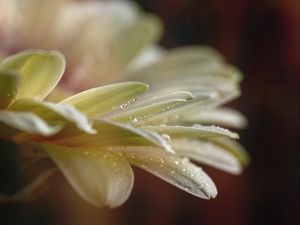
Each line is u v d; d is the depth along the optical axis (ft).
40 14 0.96
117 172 0.49
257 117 1.36
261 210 1.35
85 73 0.96
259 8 1.35
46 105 0.47
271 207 1.35
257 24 1.36
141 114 0.51
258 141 1.35
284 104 1.36
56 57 0.51
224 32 1.38
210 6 1.37
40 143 0.52
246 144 1.35
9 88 0.47
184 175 0.51
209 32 1.39
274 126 1.35
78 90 0.95
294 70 1.35
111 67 0.96
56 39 0.97
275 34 1.35
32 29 0.96
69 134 0.50
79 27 0.98
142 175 1.32
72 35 0.97
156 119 0.56
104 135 0.50
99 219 1.27
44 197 1.19
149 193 1.32
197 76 0.84
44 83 0.51
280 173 1.35
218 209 1.34
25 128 0.43
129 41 0.97
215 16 1.37
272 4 1.33
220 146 0.71
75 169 0.49
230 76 0.82
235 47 1.38
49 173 0.58
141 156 0.52
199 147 0.65
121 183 0.48
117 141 0.51
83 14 0.99
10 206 0.66
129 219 1.31
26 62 0.50
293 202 1.35
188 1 1.38
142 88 0.51
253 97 1.36
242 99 1.36
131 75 0.94
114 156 0.51
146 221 1.31
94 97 0.51
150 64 0.89
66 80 0.95
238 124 0.80
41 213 1.19
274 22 1.35
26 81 0.51
